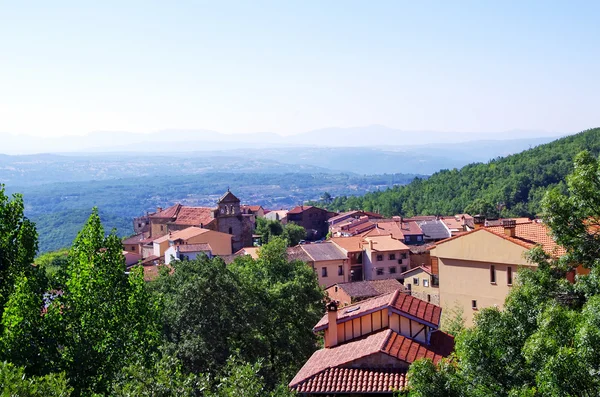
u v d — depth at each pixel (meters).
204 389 22.19
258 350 43.38
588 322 16.66
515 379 18.83
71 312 28.22
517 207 173.50
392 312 31.48
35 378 21.61
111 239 30.48
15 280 28.22
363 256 103.38
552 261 26.06
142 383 21.67
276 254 63.56
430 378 19.30
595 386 15.76
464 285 51.72
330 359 29.69
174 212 140.12
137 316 30.52
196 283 41.81
